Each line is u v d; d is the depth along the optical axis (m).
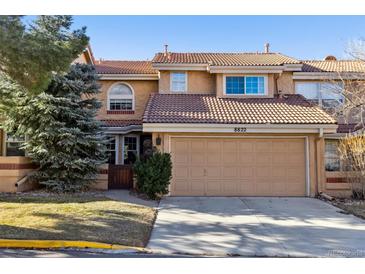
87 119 15.07
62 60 9.38
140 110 20.67
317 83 19.69
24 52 8.70
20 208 10.62
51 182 14.41
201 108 16.23
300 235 8.60
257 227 9.38
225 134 15.00
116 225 8.95
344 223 9.96
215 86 19.12
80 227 8.56
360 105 17.81
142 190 14.07
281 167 15.10
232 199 14.10
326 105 19.36
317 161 15.03
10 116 14.38
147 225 9.27
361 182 14.30
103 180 15.90
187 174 14.98
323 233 8.82
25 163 14.76
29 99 13.86
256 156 15.13
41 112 14.16
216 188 14.99
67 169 14.62
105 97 20.73
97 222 9.14
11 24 8.87
